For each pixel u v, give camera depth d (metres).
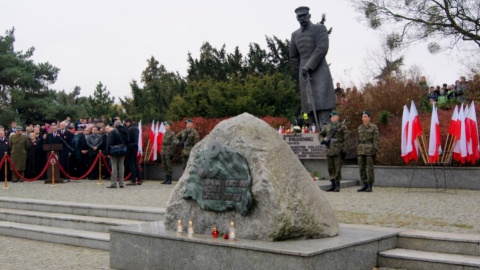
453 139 16.69
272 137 8.24
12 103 37.50
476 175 16.27
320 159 18.50
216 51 41.50
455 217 10.26
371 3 28.83
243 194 7.76
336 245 7.21
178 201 8.61
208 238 7.81
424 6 28.00
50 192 16.62
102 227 11.50
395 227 9.23
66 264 9.30
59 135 21.64
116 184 18.30
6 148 21.86
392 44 29.27
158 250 8.14
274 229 7.49
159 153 22.70
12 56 37.81
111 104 41.41
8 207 14.42
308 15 19.53
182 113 31.64
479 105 20.83
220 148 8.13
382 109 23.64
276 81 33.94
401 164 18.23
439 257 7.52
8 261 9.73
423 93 25.50
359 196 14.34
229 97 31.91
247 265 7.12
